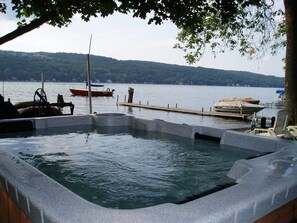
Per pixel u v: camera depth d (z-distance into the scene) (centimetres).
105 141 604
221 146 561
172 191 329
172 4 405
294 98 730
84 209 166
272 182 224
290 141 470
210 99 4538
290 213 237
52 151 512
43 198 181
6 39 307
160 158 479
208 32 1062
